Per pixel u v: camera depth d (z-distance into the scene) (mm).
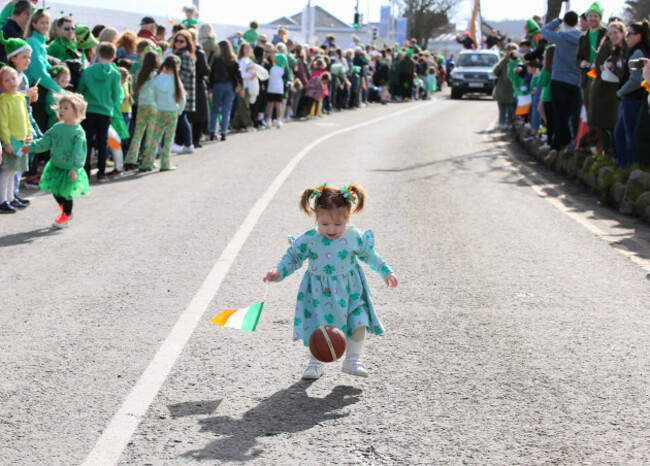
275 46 21859
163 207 9797
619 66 11586
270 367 4875
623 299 6371
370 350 5168
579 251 7969
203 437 3943
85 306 5945
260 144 16859
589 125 12398
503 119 21625
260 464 3678
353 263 4758
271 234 8367
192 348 5141
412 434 4012
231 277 6758
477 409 4312
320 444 3889
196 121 15648
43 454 3734
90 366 4805
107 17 17719
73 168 8461
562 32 13617
